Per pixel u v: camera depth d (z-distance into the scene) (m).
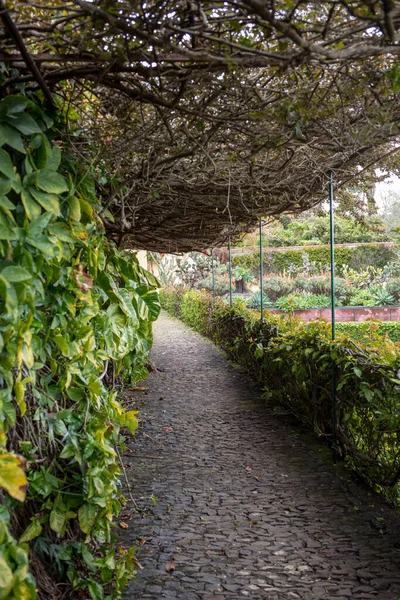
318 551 3.12
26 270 1.80
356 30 1.93
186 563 2.98
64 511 2.32
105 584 2.71
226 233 6.62
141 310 3.21
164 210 4.83
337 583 2.77
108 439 2.71
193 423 5.90
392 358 3.90
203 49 2.17
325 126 3.27
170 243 6.95
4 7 1.68
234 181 4.14
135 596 2.64
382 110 2.73
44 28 1.91
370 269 16.16
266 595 2.66
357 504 3.79
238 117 2.79
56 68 2.19
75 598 2.45
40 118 2.29
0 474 1.54
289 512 3.66
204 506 3.76
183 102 2.77
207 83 2.39
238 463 4.64
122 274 3.19
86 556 2.42
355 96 2.81
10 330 1.82
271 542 3.23
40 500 2.25
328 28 1.92
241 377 8.37
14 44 1.95
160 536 3.30
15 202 2.14
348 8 1.81
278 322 7.04
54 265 2.25
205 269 18.89
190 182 4.03
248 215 5.11
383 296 14.52
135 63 2.31
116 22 1.82
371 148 3.81
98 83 2.33
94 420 2.59
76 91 2.82
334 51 1.88
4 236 1.81
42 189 2.04
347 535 3.32
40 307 2.35
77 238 2.41
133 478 4.30
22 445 2.12
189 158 3.86
